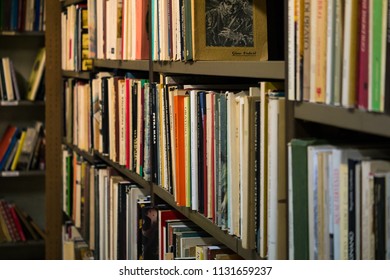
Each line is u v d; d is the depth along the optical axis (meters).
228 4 1.91
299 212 1.36
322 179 1.29
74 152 3.93
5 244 4.73
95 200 3.29
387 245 1.19
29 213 5.18
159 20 2.25
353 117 1.20
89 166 3.50
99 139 3.27
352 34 1.18
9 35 4.85
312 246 1.32
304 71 1.34
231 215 1.72
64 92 4.22
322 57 1.28
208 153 1.88
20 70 5.01
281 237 1.47
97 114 3.29
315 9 1.30
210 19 1.90
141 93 2.51
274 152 1.47
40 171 4.72
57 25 4.32
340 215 1.25
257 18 1.93
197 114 1.94
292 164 1.38
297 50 1.37
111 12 2.88
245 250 1.67
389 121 1.10
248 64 1.62
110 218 2.99
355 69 1.19
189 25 1.92
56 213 4.43
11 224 4.76
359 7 1.17
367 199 1.19
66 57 4.09
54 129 4.38
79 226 3.79
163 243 2.33
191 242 2.12
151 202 2.43
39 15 4.67
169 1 2.13
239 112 1.65
